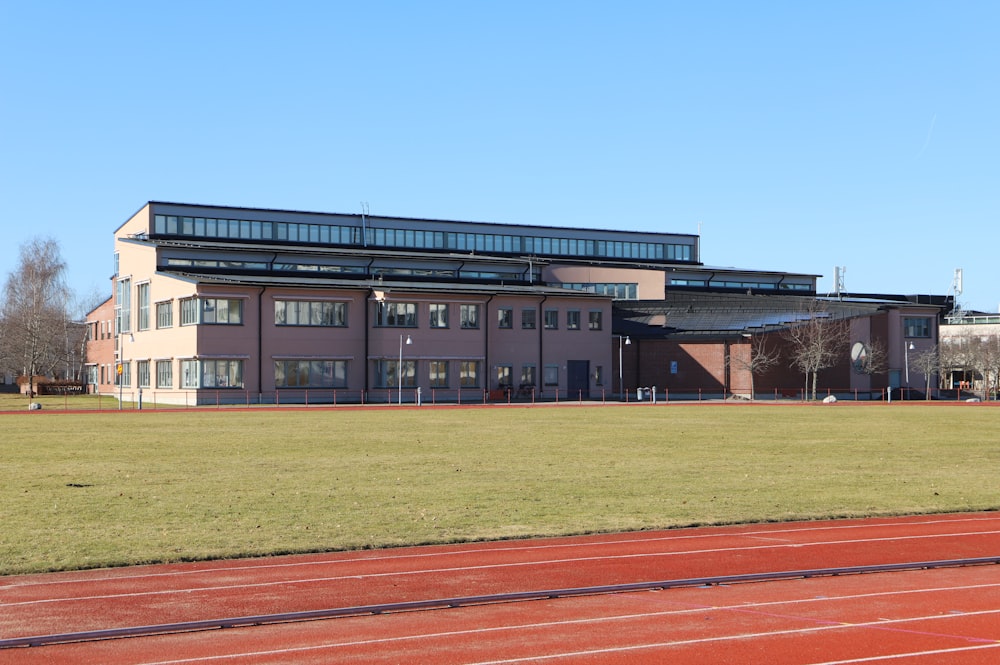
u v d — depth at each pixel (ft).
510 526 76.95
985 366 395.55
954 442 154.81
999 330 450.30
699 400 327.47
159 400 302.25
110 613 51.42
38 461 119.03
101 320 392.27
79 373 480.23
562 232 421.18
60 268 441.27
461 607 52.49
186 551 66.80
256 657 43.47
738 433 169.07
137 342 323.78
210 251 314.35
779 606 52.19
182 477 104.22
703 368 349.20
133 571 61.62
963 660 42.50
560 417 215.92
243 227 365.81
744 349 344.69
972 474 113.19
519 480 103.30
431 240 397.60
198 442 145.59
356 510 83.71
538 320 323.57
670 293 374.02
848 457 130.41
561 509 84.99
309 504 86.69
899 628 47.65
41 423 190.90
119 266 344.69
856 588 56.65
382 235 390.21
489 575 60.49
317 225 378.53
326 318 293.64
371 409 252.21
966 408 274.16
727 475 109.29
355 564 63.77
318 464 116.67
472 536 72.74
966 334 457.68
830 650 44.01
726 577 59.36
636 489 97.35
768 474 110.73
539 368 323.16
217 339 280.10
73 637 46.50
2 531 73.61
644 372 351.25
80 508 84.02
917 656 43.09
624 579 59.36
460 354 309.42
